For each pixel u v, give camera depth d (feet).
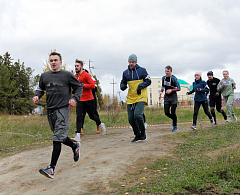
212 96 30.07
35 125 34.12
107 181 11.00
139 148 17.38
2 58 157.89
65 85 12.03
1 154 18.12
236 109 56.54
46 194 9.95
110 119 41.32
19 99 139.54
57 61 12.04
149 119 44.21
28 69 154.30
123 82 19.25
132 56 18.42
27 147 20.49
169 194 8.61
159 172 11.96
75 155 12.77
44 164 14.60
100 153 16.61
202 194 8.37
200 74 26.13
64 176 12.11
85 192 9.87
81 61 21.44
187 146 17.42
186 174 10.68
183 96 139.44
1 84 129.49
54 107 11.90
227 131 21.88
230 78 28.73
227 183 9.02
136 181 10.83
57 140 11.58
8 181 11.85
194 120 25.82
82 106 21.40
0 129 31.48
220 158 12.20
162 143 19.01
